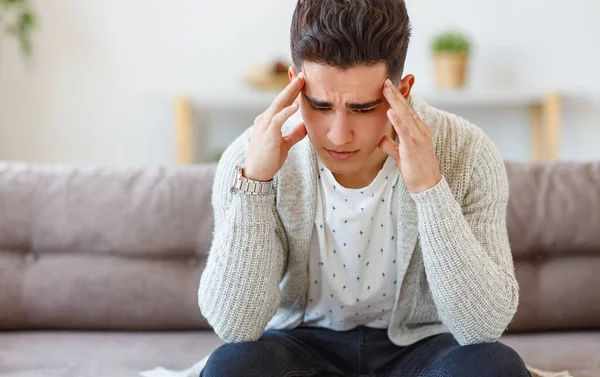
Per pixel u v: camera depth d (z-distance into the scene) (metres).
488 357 1.04
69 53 2.90
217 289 1.16
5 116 2.91
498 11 2.97
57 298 1.66
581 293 1.68
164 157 2.98
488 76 3.00
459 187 1.21
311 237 1.25
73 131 2.94
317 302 1.33
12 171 1.74
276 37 2.96
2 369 1.42
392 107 1.07
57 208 1.70
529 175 1.76
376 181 1.21
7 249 1.70
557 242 1.70
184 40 2.94
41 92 2.91
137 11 2.92
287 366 1.15
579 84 3.02
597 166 1.79
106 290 1.66
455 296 1.12
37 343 1.58
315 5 1.04
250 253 1.15
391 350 1.31
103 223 1.69
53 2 2.88
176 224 1.70
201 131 2.98
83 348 1.55
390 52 1.04
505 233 1.22
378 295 1.28
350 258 1.25
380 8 1.03
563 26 2.99
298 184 1.24
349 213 1.22
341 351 1.31
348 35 1.00
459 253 1.11
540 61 3.00
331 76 1.03
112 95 2.94
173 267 1.69
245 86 2.96
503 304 1.13
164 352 1.53
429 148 1.11
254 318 1.16
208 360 1.09
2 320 1.66
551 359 1.47
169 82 2.95
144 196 1.71
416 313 1.30
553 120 2.82
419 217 1.13
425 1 2.96
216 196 1.25
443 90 2.82
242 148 1.25
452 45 2.79
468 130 1.25
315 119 1.08
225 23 2.95
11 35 2.87
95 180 1.74
